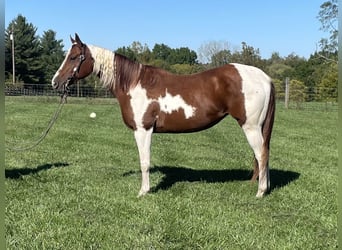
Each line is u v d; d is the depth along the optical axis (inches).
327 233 177.8
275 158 372.5
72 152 366.6
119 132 519.5
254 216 195.6
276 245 162.9
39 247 158.6
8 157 327.9
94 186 246.7
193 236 170.1
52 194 228.2
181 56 2930.6
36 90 1440.7
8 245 157.6
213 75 220.4
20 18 2113.7
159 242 163.9
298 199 225.1
